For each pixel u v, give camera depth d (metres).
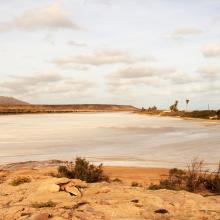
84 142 34.00
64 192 11.77
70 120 89.19
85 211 9.67
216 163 20.97
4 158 24.28
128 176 16.64
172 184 13.91
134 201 10.62
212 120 83.25
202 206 10.23
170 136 39.72
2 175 17.03
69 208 10.03
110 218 9.13
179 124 65.31
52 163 21.31
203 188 13.82
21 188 12.80
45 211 9.65
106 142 33.84
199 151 26.69
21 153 26.59
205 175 15.63
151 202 10.53
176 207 10.13
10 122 77.69
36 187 12.57
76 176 15.60
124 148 29.14
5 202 11.16
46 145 31.69
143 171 18.02
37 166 20.22
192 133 43.91
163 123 69.25
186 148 28.61
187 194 11.61
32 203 10.76
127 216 9.33
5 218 9.34
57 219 8.89
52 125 63.81
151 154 25.34
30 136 40.56
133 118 102.31
